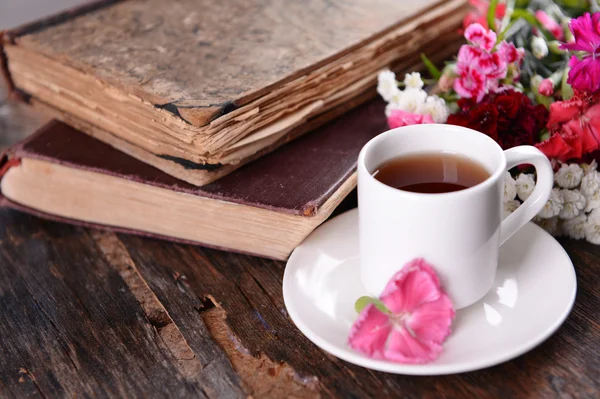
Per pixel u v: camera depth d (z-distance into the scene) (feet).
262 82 1.88
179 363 1.72
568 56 1.94
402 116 1.93
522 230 1.82
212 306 1.83
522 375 1.64
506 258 1.78
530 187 1.84
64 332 1.80
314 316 1.70
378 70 2.11
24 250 2.02
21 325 1.83
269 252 1.88
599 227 1.85
